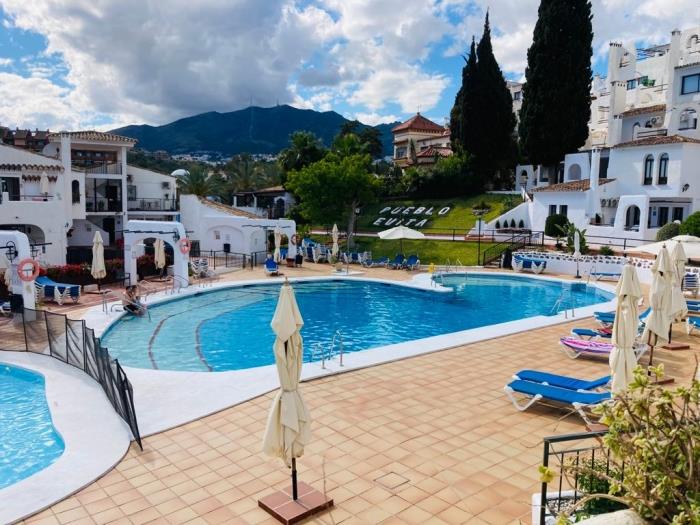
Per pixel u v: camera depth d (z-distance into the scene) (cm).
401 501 720
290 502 704
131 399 892
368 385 1185
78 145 4353
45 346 1509
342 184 4188
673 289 1460
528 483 765
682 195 3547
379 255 4166
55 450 968
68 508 715
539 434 930
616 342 920
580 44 4491
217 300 2516
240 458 851
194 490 756
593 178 3762
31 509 708
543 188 4125
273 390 1152
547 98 4588
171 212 4562
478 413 1025
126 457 859
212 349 1736
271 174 8088
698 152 3578
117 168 4406
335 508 704
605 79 6216
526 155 4856
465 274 3169
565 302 2489
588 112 4631
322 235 5147
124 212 4353
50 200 3228
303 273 3238
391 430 948
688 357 1422
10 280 2169
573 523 497
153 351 1705
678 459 474
